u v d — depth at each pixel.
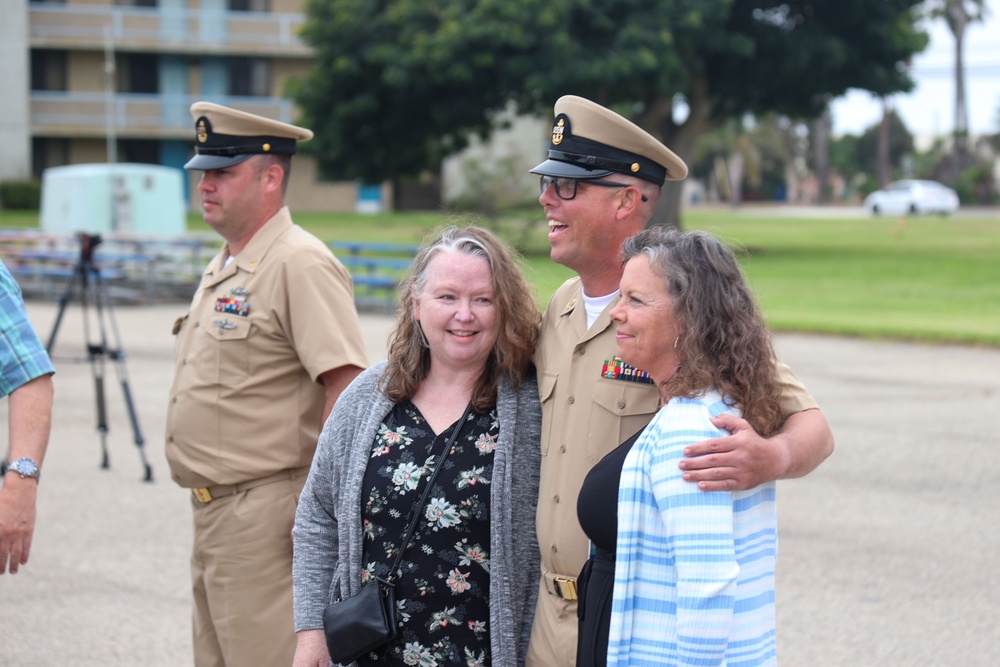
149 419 9.63
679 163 2.96
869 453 8.42
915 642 5.00
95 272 8.05
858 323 14.91
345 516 2.97
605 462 2.60
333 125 26.45
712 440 2.34
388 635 2.82
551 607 2.83
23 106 40.41
